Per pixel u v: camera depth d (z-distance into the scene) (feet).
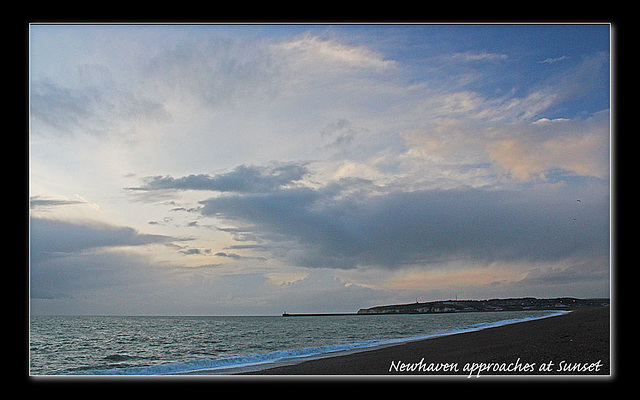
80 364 84.74
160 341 140.36
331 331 193.77
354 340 126.41
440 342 85.15
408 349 75.46
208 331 205.46
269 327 250.37
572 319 108.68
